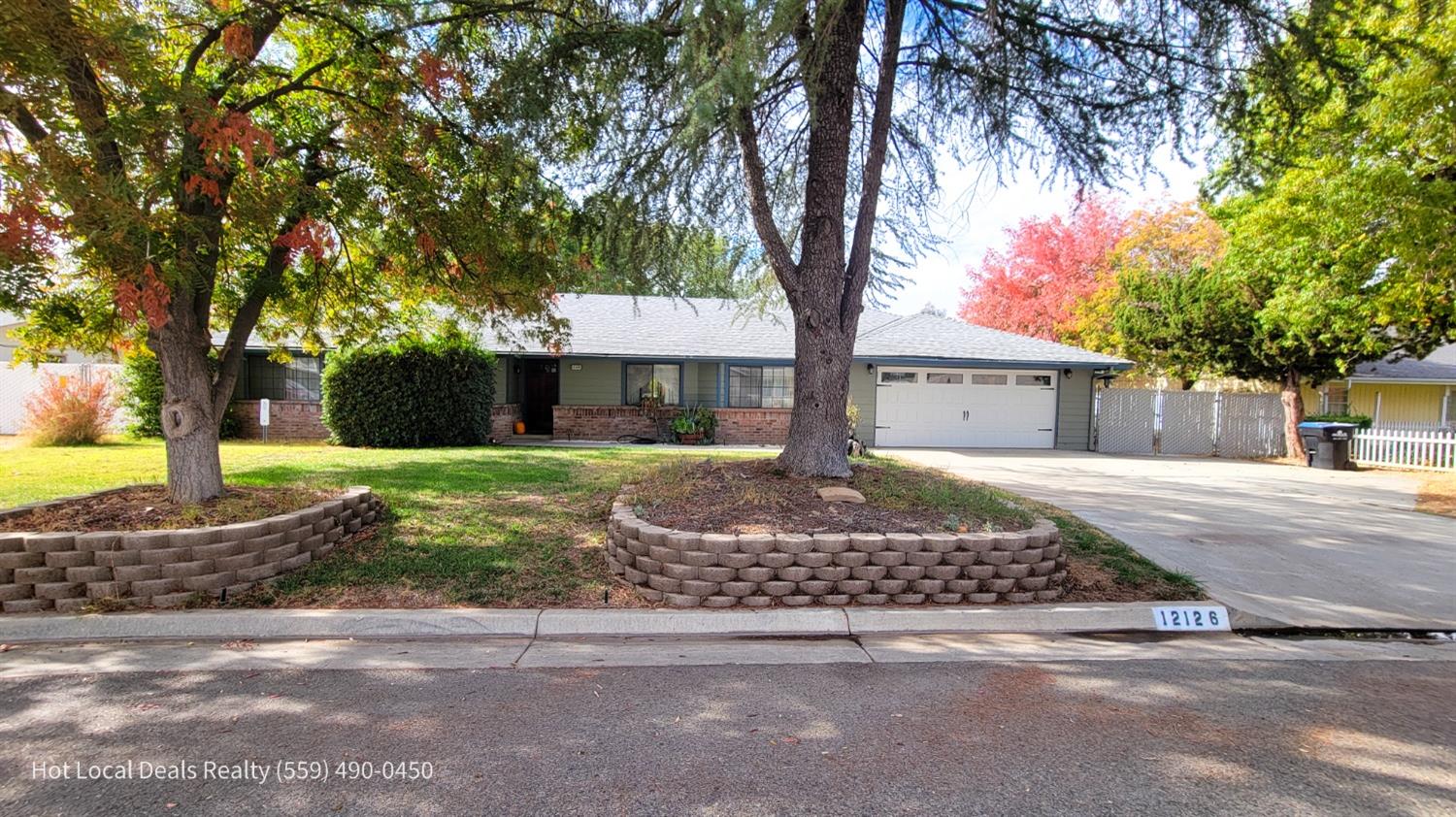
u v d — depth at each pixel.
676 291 8.70
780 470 7.16
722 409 17.55
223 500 6.05
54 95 4.65
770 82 6.75
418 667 4.21
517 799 2.81
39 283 6.13
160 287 4.77
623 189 7.27
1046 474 12.55
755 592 5.18
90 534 4.89
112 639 4.58
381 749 3.20
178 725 3.41
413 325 10.38
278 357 9.48
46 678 3.96
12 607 4.78
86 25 4.67
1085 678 4.16
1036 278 27.36
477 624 4.85
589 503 7.71
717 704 3.73
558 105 6.89
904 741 3.33
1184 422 18.17
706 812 2.73
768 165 8.62
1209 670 4.34
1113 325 20.00
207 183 5.00
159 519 5.37
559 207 7.53
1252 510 9.23
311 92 6.90
